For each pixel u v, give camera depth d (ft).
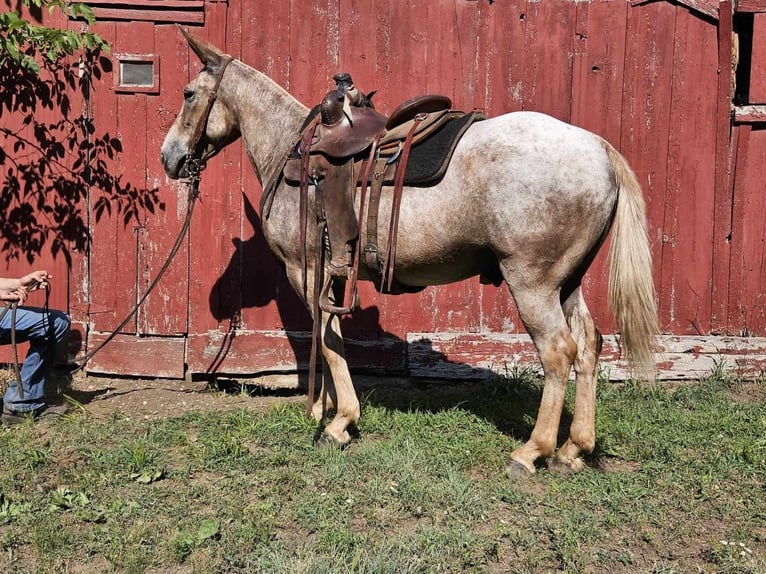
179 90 16.53
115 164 16.67
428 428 13.61
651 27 16.60
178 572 9.18
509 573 9.23
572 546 9.70
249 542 9.61
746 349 16.79
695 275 17.08
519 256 10.87
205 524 9.91
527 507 10.69
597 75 16.74
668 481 11.59
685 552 9.82
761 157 16.79
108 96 16.55
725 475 11.81
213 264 16.85
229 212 16.81
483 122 11.46
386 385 16.97
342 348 12.91
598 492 11.18
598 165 10.80
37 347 13.78
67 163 16.66
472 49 16.69
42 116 16.55
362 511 10.55
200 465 11.92
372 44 16.65
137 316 16.94
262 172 13.98
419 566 9.13
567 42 16.67
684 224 16.98
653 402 15.25
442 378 16.76
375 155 11.69
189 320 16.96
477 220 10.98
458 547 9.58
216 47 15.07
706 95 16.71
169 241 16.84
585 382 11.88
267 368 16.70
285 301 16.99
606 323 17.22
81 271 16.90
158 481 11.44
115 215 16.79
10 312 13.65
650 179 16.90
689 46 16.61
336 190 11.92
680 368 16.75
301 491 11.11
